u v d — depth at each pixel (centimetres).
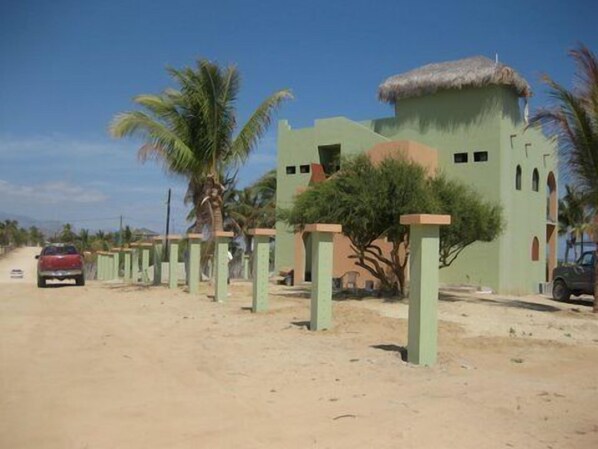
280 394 685
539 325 1343
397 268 1869
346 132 2745
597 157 1688
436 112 2595
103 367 821
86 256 4788
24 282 3184
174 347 980
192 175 2261
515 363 897
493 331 1216
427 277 847
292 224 1845
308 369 813
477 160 2486
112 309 1559
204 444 513
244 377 767
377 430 555
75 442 514
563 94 1697
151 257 3241
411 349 855
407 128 2675
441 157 2564
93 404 633
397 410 620
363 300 1769
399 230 1684
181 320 1323
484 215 1794
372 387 719
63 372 787
